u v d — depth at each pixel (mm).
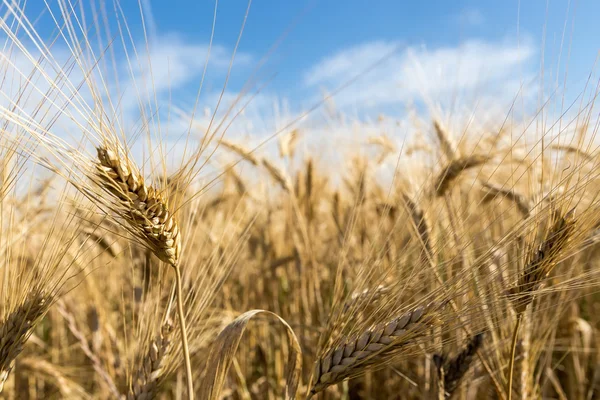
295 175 843
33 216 467
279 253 880
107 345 655
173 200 323
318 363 363
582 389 675
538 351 477
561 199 356
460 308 365
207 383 357
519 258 360
